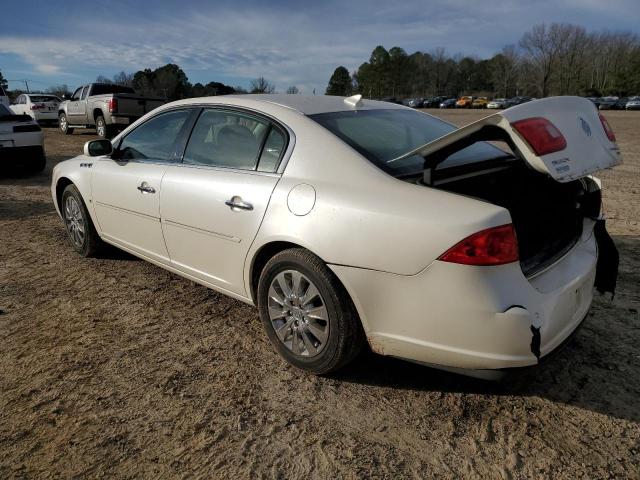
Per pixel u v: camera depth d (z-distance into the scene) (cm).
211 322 358
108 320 360
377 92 10262
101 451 236
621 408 264
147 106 1566
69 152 1303
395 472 224
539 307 235
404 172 273
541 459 231
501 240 228
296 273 282
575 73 8900
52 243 535
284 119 312
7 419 257
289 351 297
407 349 253
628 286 406
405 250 240
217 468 227
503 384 284
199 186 336
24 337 336
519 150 230
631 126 2361
